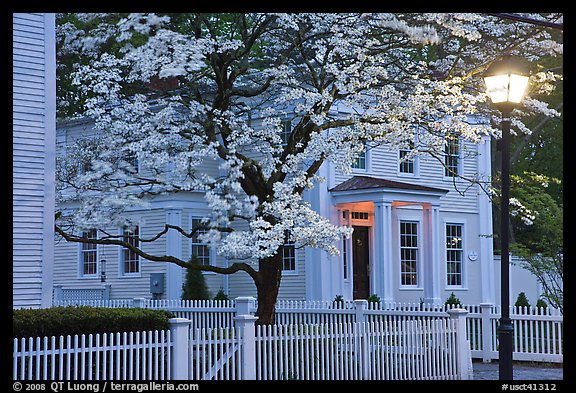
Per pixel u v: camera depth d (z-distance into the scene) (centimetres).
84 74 1914
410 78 2023
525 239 4797
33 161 1623
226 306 2838
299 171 1869
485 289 3700
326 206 3138
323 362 1680
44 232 1625
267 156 1916
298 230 1762
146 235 3325
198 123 1895
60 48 2020
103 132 2098
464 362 1928
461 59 2253
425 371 1855
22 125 1614
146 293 3309
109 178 1770
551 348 2288
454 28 1900
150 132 1794
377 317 2347
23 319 1427
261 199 1916
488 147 3753
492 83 1563
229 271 1922
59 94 2227
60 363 1305
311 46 2048
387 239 3036
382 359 1789
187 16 1855
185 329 1462
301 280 3178
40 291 1611
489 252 3734
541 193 2717
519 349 2325
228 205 1634
